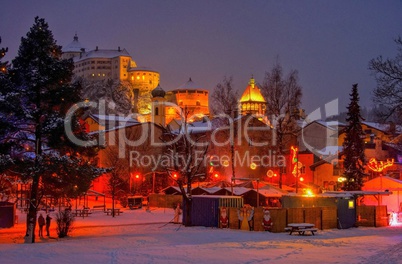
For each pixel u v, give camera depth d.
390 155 88.50
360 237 35.44
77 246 29.53
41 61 36.75
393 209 60.84
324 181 87.75
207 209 45.06
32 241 34.19
